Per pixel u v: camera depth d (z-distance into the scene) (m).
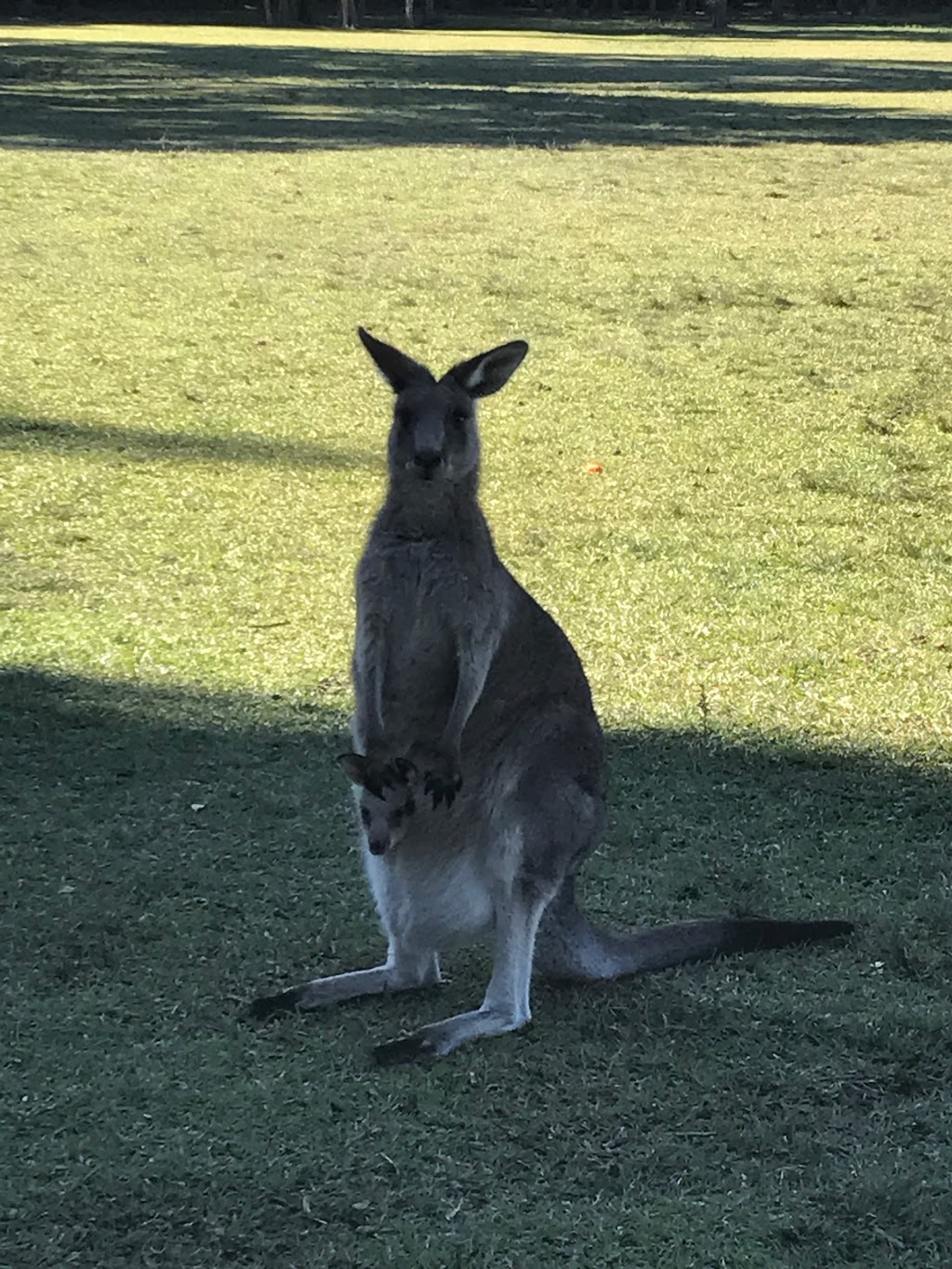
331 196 17.84
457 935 5.26
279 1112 4.92
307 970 5.43
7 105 25.58
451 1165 4.80
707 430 10.12
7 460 9.02
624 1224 4.68
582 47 49.03
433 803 5.14
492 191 18.67
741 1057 5.16
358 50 42.81
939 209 18.14
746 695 6.91
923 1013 5.31
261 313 12.48
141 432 9.64
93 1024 5.18
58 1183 4.73
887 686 7.00
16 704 6.65
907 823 6.21
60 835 5.96
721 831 6.13
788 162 22.05
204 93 28.89
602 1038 5.19
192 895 5.70
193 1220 4.66
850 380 11.28
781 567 7.96
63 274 13.44
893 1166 4.84
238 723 6.60
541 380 11.05
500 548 8.06
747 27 65.81
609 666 7.08
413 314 12.65
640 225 16.77
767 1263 4.61
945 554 8.13
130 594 7.52
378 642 5.34
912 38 59.84
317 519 8.30
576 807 5.22
